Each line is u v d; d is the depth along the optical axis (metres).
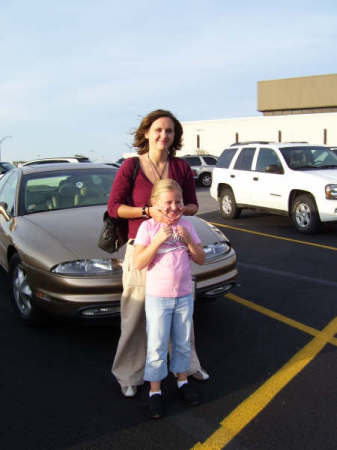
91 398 2.84
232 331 3.83
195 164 22.56
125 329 2.78
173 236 2.56
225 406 2.73
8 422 2.59
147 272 2.61
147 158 2.78
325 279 5.30
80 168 5.04
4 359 3.34
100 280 3.21
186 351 2.73
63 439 2.44
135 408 2.73
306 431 2.47
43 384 3.01
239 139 42.66
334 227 8.94
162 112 2.70
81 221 3.90
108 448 2.36
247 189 9.59
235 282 3.78
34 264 3.47
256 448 2.34
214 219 10.34
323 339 3.65
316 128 39.12
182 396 2.79
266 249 6.96
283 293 4.82
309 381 3.00
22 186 4.59
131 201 2.74
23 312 3.93
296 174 8.38
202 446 2.37
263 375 3.10
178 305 2.63
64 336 3.74
